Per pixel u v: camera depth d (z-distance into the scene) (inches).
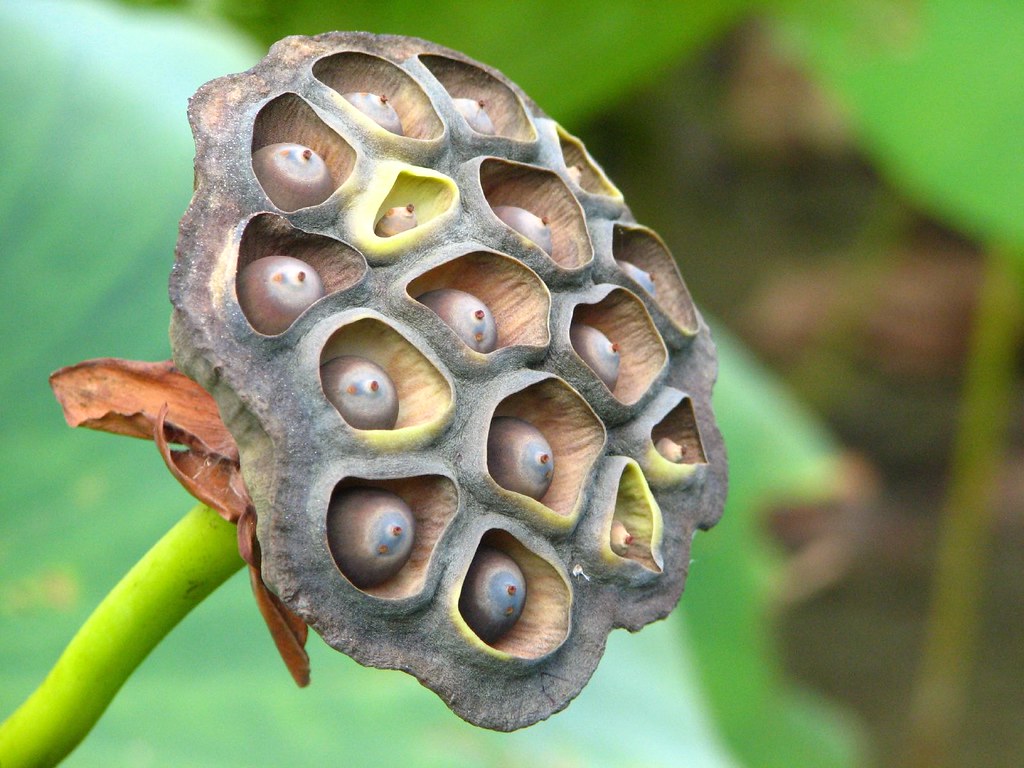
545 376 13.0
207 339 12.4
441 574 12.6
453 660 12.6
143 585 13.4
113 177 19.6
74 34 21.1
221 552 13.3
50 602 17.6
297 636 13.3
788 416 29.4
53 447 18.3
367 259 12.9
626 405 13.5
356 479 12.5
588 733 18.6
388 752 17.7
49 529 17.9
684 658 20.6
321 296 12.6
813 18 26.3
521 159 13.8
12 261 18.9
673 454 13.9
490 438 13.0
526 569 13.1
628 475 13.4
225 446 13.1
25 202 19.2
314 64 13.3
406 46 13.9
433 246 13.0
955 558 37.5
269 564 12.3
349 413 12.5
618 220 14.3
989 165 25.8
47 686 13.5
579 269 13.5
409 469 12.6
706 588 28.7
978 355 35.4
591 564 13.2
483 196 13.3
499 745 18.0
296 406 12.4
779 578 29.0
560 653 13.1
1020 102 25.6
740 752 28.9
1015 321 35.0
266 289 12.5
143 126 20.3
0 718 16.7
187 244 12.6
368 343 12.7
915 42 26.0
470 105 13.7
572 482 13.2
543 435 13.3
